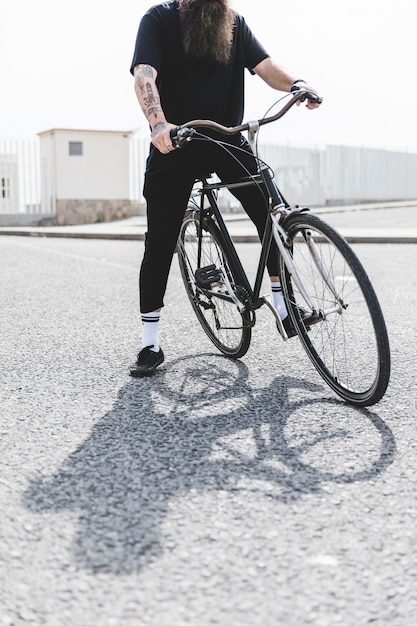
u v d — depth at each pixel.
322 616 1.43
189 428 2.49
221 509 1.87
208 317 3.54
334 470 2.12
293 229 2.76
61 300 5.18
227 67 2.95
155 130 2.73
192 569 1.59
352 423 2.52
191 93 2.93
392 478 2.06
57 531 1.76
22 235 15.01
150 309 3.21
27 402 2.79
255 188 2.99
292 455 2.24
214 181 3.22
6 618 1.43
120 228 15.12
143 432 2.45
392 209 21.92
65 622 1.42
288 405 2.73
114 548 1.68
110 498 1.94
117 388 2.98
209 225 3.23
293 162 23.61
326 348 2.86
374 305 2.49
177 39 2.89
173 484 2.02
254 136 2.74
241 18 3.02
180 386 3.00
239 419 2.58
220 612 1.44
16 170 20.44
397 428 2.47
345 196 25.67
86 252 9.18
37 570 1.59
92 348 3.69
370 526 1.78
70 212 20.77
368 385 2.65
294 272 2.75
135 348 3.69
